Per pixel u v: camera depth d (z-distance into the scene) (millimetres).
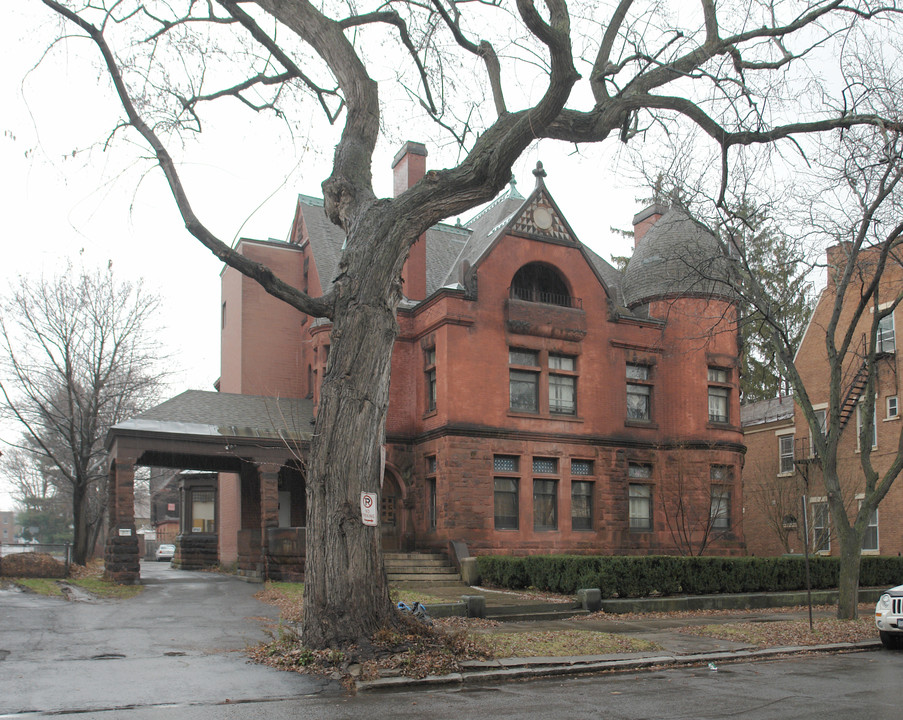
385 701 8930
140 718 7914
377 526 11055
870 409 17875
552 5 11031
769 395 44062
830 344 17969
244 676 9984
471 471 25266
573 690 9836
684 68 13945
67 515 66062
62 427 35250
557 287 28734
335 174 12594
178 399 26422
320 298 11656
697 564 20516
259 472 26891
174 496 63250
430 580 23000
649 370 29578
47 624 14469
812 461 32969
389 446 26922
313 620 10734
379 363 11359
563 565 19766
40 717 7957
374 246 11586
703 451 28578
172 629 14047
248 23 13766
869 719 8125
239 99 14992
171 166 11422
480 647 11523
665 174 18094
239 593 20734
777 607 20281
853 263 17469
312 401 29141
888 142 15930
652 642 13422
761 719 8133
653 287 29953
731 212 16938
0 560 23156
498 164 11594
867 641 14281
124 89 11812
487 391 26047
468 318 26078
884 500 30484
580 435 27359
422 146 31047
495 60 13086
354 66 12742
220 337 35938
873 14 14508
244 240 32312
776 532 34219
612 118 13008
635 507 28578
